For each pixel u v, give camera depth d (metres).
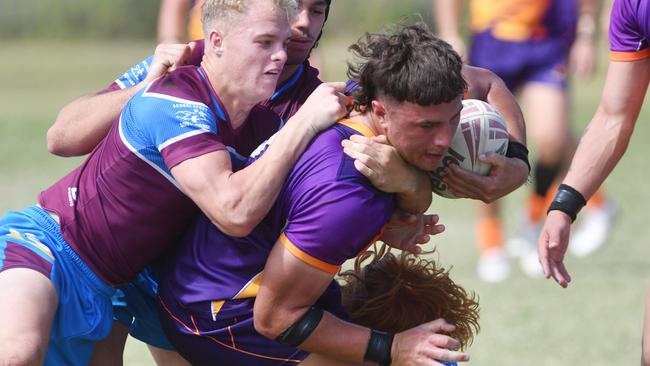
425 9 107.62
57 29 125.00
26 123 64.25
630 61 15.73
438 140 12.74
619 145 15.98
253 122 14.77
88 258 14.30
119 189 14.06
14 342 12.91
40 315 13.31
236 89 13.92
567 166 30.69
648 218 37.59
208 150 13.34
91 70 95.19
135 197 14.01
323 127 13.16
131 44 120.38
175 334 14.38
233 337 13.83
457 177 13.76
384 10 110.69
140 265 14.46
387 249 15.09
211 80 14.09
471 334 14.88
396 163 12.98
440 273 14.77
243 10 13.64
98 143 15.42
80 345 14.56
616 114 15.95
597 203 32.25
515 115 15.37
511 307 25.69
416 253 14.66
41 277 13.71
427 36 12.74
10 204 38.47
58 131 15.48
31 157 51.91
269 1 13.63
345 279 14.91
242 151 14.60
